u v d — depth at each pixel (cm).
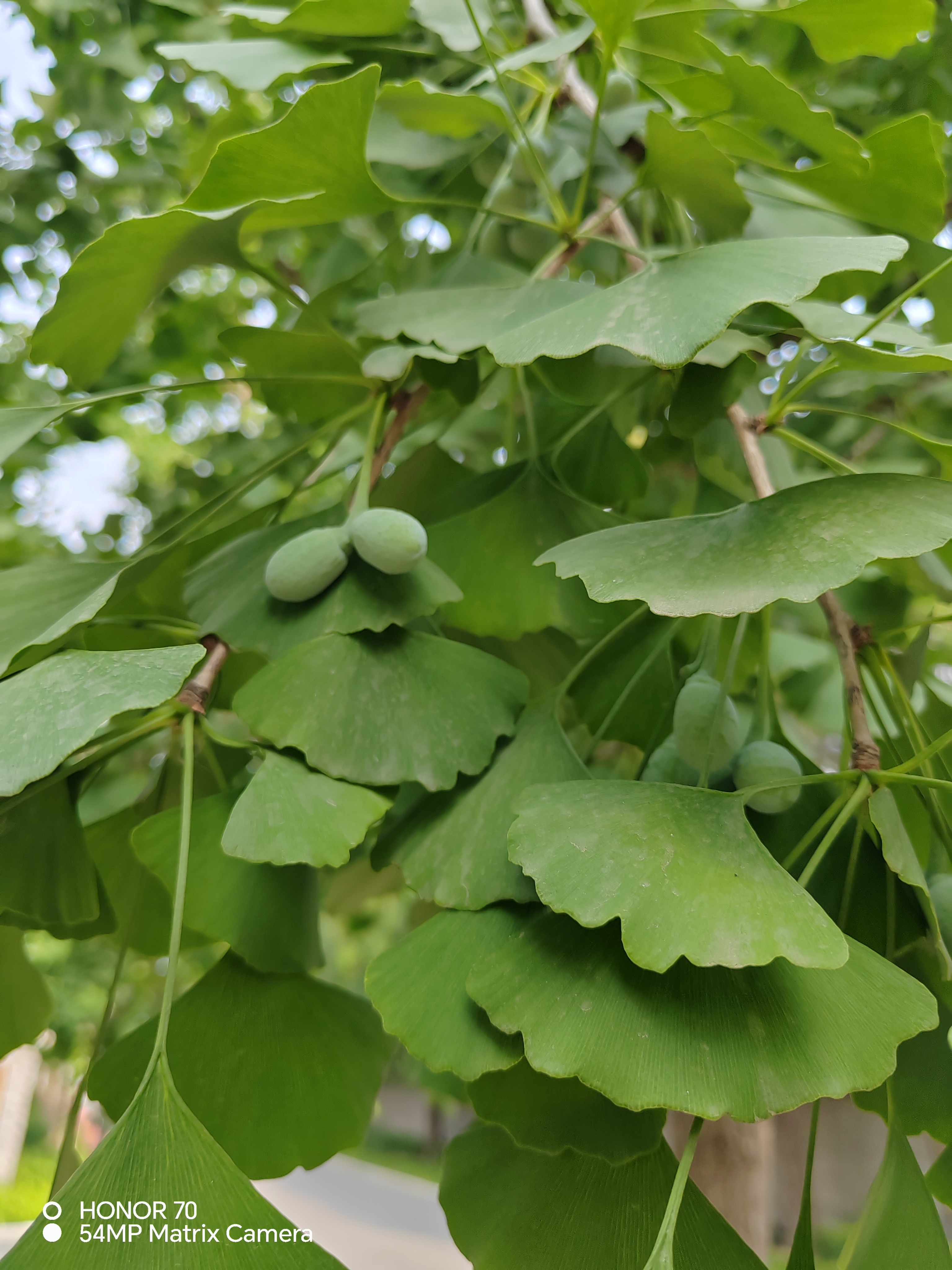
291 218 23
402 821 20
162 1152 15
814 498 17
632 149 29
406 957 17
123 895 26
